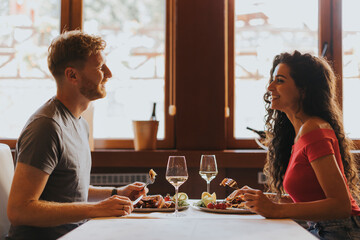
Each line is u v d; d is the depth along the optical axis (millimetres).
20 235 1474
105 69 1710
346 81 2934
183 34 2787
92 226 1194
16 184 1410
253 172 2719
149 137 2738
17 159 1486
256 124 2949
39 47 2967
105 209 1375
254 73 2957
